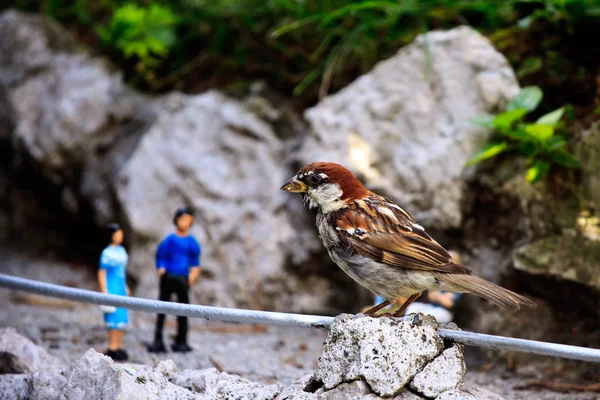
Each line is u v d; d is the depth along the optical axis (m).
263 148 10.65
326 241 5.71
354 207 5.62
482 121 8.37
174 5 12.77
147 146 10.94
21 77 12.43
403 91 9.51
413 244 5.36
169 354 8.09
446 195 8.77
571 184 8.30
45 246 12.84
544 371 7.82
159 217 10.55
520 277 8.19
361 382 5.00
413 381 4.98
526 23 9.43
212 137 10.88
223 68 12.06
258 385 5.76
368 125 9.46
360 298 9.39
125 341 8.55
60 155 11.79
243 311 5.43
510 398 7.00
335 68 11.03
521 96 8.55
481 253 8.68
